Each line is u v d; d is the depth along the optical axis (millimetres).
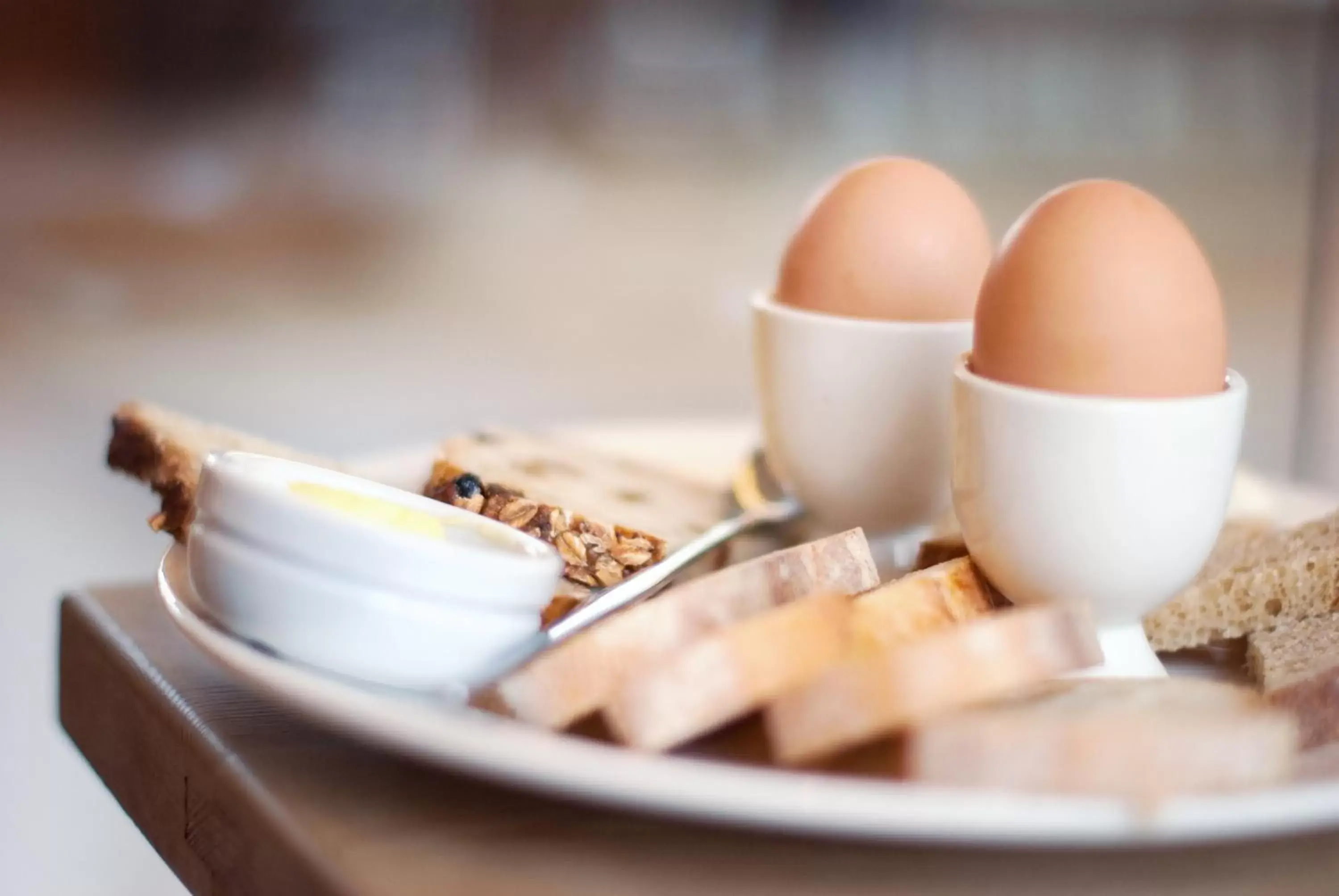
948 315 533
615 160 2258
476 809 431
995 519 469
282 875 420
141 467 541
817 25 2223
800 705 424
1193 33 2006
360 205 2152
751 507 571
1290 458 1392
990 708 432
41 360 1688
